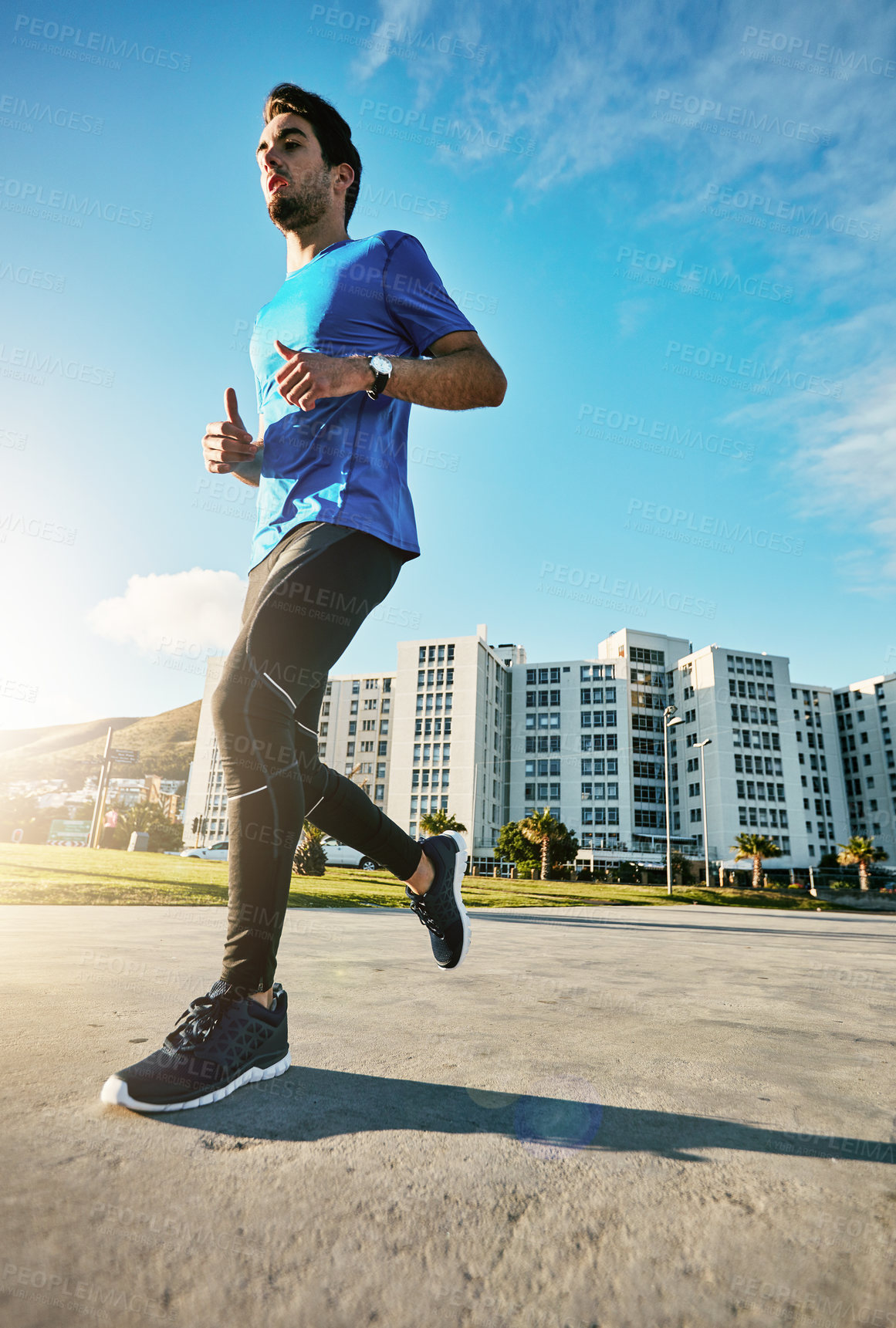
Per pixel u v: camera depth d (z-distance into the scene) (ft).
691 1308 2.04
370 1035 5.43
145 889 34.71
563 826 180.96
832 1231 2.56
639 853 221.46
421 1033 5.55
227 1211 2.53
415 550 5.33
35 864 52.16
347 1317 1.94
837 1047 5.80
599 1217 2.61
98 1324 1.82
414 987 8.10
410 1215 2.56
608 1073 4.57
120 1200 2.56
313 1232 2.40
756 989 9.74
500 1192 2.78
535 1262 2.28
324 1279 2.12
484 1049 5.08
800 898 147.43
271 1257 2.23
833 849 250.37
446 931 5.66
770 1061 5.15
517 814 259.39
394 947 13.28
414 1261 2.26
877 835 258.57
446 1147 3.22
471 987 8.32
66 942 11.91
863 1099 4.25
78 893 31.32
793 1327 1.94
